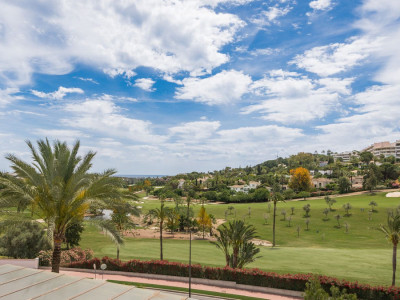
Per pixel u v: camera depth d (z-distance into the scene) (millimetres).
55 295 12930
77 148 22875
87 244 59969
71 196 21859
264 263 42125
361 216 88812
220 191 161125
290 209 105438
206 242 66375
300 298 29141
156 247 54594
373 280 33062
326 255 48031
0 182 20250
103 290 13562
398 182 130000
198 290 30031
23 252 39438
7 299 12445
